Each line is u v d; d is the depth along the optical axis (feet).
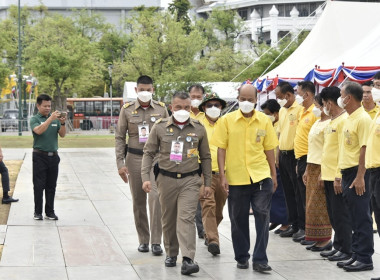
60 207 37.40
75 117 185.47
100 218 33.96
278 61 113.70
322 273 22.70
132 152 26.30
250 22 287.48
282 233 29.35
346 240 24.18
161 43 145.18
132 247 27.07
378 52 46.60
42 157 32.71
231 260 24.85
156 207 25.71
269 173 23.26
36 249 26.40
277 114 29.81
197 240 28.71
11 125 161.89
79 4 309.01
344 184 22.98
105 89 198.59
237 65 169.99
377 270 23.00
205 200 25.80
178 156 23.03
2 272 22.76
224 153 23.24
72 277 22.20
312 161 25.76
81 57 151.64
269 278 22.12
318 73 47.03
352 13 55.21
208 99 26.40
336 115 23.97
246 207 23.22
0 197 40.73
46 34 169.07
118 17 312.91
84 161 69.05
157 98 137.49
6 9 310.24
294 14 274.57
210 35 210.79
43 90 165.27
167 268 23.52
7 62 193.57
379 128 21.27
